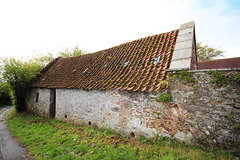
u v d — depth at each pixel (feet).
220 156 9.33
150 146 12.10
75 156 11.64
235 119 9.23
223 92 9.77
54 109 28.58
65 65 35.32
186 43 14.37
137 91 14.37
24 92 39.17
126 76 17.34
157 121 12.85
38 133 18.30
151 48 19.89
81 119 20.75
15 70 34.71
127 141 14.02
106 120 17.26
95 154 11.59
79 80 23.24
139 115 14.11
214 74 10.11
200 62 47.78
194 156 9.58
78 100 21.40
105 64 24.13
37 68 38.14
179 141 11.53
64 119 23.80
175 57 13.34
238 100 9.18
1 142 16.22
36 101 33.35
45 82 30.91
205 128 10.38
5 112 43.42
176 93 11.85
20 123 24.76
